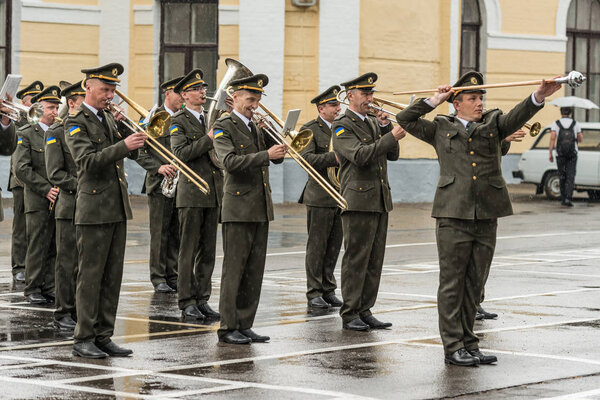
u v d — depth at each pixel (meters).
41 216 16.97
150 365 12.17
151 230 18.36
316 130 16.83
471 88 12.28
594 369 12.00
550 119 44.00
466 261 12.36
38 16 35.25
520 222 30.89
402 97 37.09
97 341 12.82
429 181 37.88
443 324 12.34
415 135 12.73
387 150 14.16
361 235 14.58
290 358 12.58
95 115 12.87
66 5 35.56
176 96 17.86
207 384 11.16
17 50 35.03
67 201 14.57
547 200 38.28
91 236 12.66
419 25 37.34
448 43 38.22
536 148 38.88
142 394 10.68
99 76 12.76
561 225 30.12
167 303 17.09
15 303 16.95
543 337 13.97
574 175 36.22
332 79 35.38
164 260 18.41
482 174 12.34
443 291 12.36
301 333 14.34
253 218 13.65
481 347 13.30
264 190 13.86
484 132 12.36
